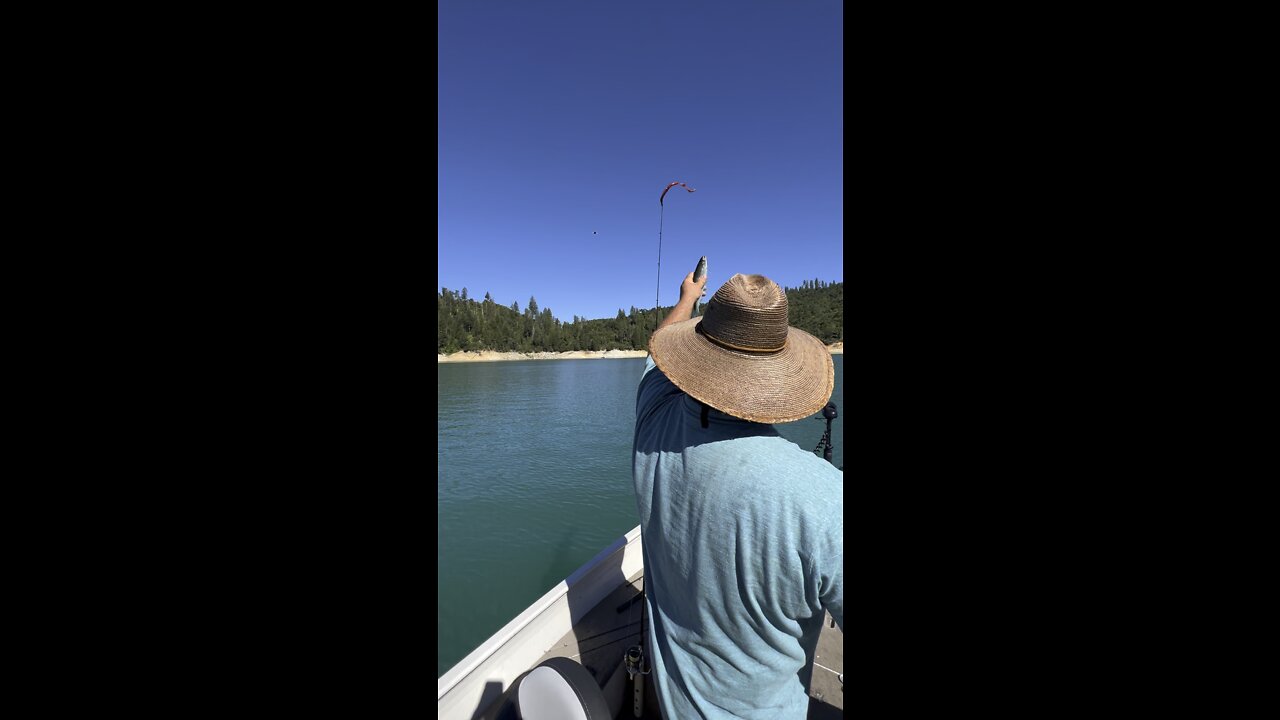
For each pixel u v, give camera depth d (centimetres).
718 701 96
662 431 105
